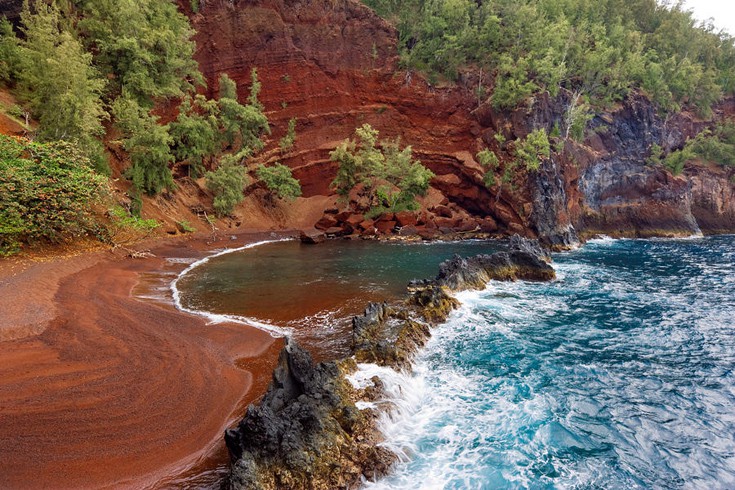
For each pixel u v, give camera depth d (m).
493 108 56.56
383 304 18.97
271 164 57.16
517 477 9.65
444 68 65.38
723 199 67.94
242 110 52.09
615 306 23.31
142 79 40.44
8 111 32.62
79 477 8.85
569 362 16.03
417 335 17.38
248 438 9.00
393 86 63.91
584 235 53.09
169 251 34.84
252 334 17.23
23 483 8.49
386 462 9.84
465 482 9.45
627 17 85.88
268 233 49.78
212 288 24.75
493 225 53.41
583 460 10.39
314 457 9.29
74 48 32.66
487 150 54.03
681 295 25.70
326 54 62.31
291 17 60.34
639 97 66.06
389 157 56.28
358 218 52.84
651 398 13.52
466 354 16.59
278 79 59.69
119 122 37.59
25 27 39.78
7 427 10.02
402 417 11.98
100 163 33.53
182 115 46.88
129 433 10.37
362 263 33.75
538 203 48.25
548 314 21.80
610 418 12.30
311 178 59.88
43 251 25.14
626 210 57.59
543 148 49.16
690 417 12.49
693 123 74.75
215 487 8.87
